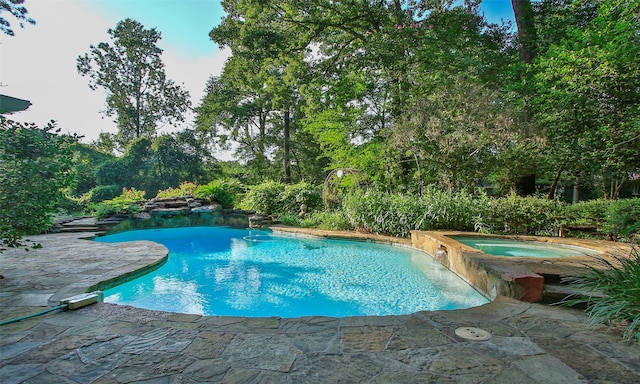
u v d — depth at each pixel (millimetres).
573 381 1787
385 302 4004
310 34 12922
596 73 6535
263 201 11758
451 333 2447
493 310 2941
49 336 2398
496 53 10477
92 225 8945
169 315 2840
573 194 15516
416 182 10586
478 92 8555
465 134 8297
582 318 2740
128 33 23531
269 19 12266
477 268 4129
